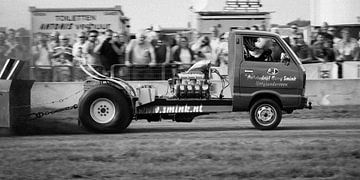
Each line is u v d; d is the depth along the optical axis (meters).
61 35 18.98
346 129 12.98
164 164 8.32
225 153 9.05
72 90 18.08
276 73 12.75
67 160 8.67
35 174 7.76
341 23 19.36
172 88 12.95
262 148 9.53
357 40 19.30
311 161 8.42
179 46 18.19
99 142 10.55
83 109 12.23
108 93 12.24
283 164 8.25
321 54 19.09
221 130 13.01
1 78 11.99
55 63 18.56
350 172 7.75
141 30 18.67
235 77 12.65
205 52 18.25
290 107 12.85
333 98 18.78
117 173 7.78
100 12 19.03
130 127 14.09
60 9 19.09
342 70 19.17
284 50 12.80
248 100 12.72
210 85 12.88
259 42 12.78
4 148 9.91
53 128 13.33
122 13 19.14
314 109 17.69
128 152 9.13
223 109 12.81
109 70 17.91
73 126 13.78
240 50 12.68
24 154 9.21
